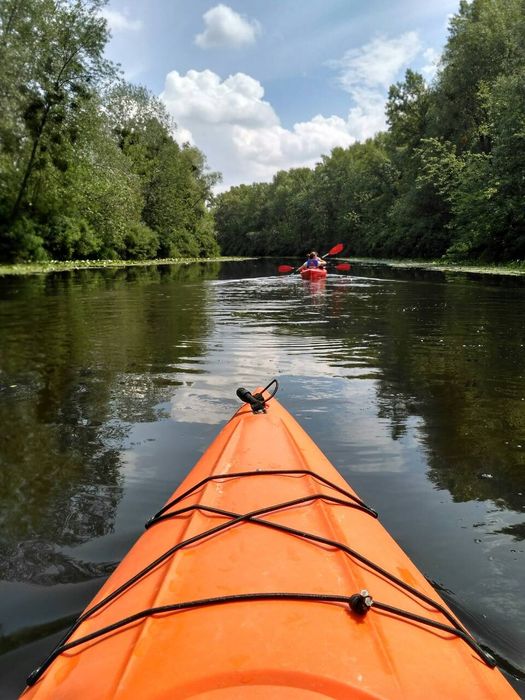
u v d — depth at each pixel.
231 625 1.39
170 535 1.97
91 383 5.07
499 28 28.94
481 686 1.34
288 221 78.19
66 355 6.29
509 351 6.37
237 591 1.55
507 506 2.81
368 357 6.13
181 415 4.18
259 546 1.81
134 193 36.38
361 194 53.09
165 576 1.64
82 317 9.47
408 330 7.94
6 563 2.34
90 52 26.61
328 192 63.00
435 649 1.43
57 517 2.71
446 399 4.56
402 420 4.07
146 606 1.52
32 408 4.38
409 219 36.34
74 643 1.44
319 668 1.25
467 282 16.52
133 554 1.94
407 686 1.25
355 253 54.50
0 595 2.13
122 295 13.70
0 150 26.53
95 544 2.48
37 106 26.16
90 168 29.97
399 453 3.48
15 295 13.55
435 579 2.22
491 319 8.84
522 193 23.94
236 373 5.43
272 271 27.19
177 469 3.25
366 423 4.01
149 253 41.91
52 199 29.06
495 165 24.75
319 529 1.96
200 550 1.79
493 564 2.32
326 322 8.83
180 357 6.16
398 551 2.00
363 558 1.76
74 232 30.55
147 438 3.73
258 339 7.27
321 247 66.31
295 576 1.63
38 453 3.50
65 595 2.13
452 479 3.12
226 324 8.63
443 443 3.63
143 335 7.61
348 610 1.48
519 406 4.38
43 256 28.53
